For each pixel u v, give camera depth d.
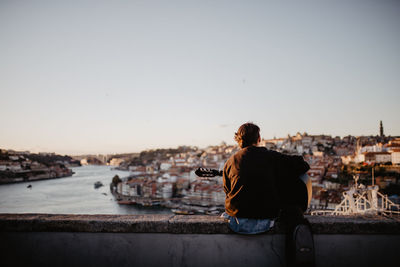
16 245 3.21
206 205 95.56
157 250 3.06
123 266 3.09
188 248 3.02
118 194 116.81
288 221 2.79
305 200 2.91
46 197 102.56
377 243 2.91
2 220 3.22
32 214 3.48
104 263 3.11
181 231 3.02
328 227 2.92
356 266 2.91
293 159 2.92
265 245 2.92
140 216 3.31
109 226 3.10
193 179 138.75
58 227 3.15
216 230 2.98
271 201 2.79
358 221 2.93
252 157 2.91
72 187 139.75
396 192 68.81
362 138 181.38
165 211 88.12
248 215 2.80
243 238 2.95
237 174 2.87
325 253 2.93
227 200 2.97
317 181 98.00
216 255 2.98
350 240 2.93
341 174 103.44
